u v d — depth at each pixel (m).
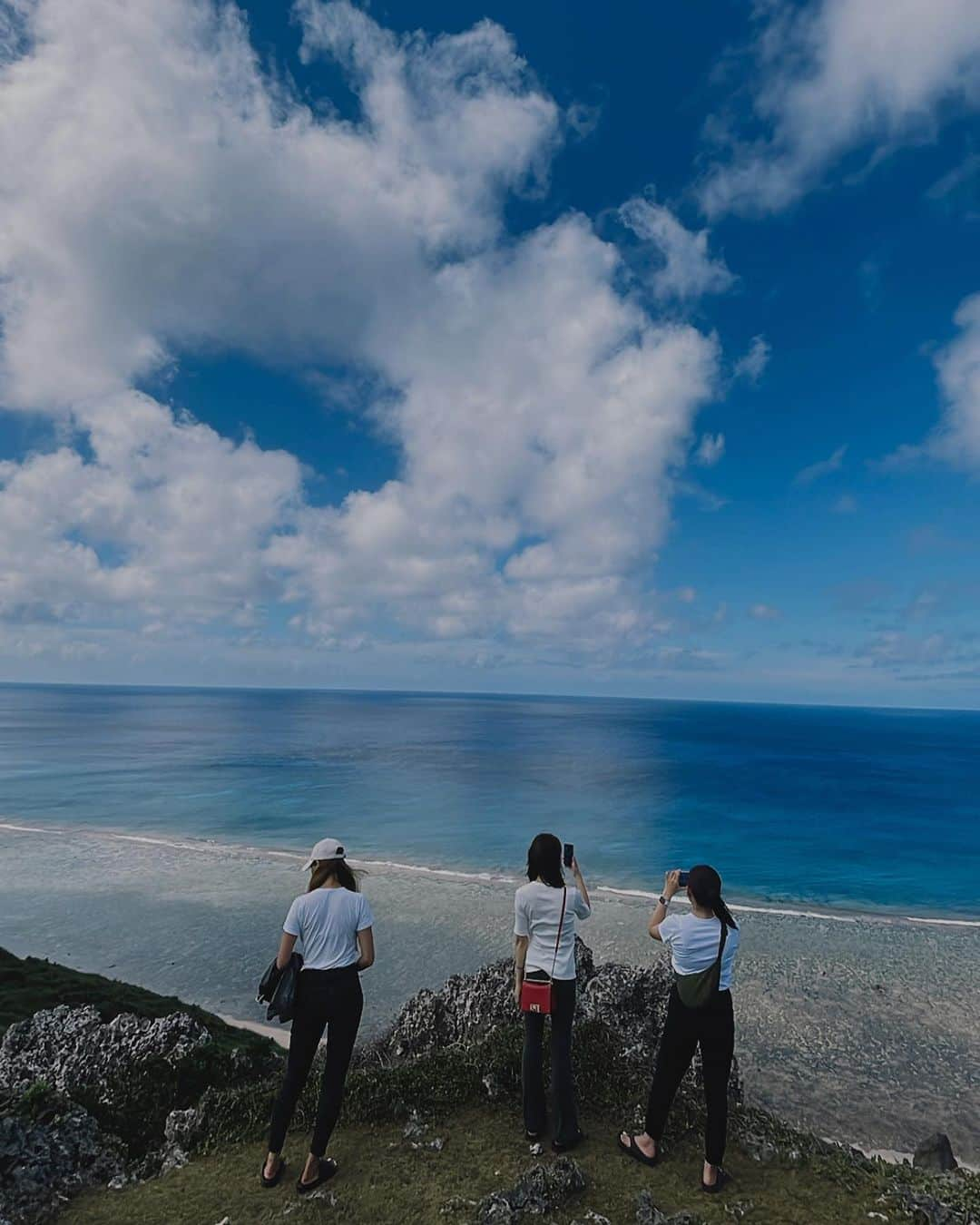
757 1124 7.39
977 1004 22.55
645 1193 5.86
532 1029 6.86
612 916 31.45
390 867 40.97
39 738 135.50
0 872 38.69
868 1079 17.77
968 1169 14.36
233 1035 17.48
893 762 114.56
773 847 49.47
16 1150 6.32
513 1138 6.90
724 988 6.08
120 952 26.67
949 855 47.59
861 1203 6.14
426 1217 5.72
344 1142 6.81
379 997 23.03
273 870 39.19
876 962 26.64
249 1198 5.99
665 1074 6.35
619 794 73.12
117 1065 9.44
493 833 51.41
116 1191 6.19
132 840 47.16
